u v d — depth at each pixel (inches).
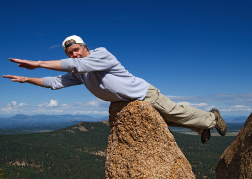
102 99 148.2
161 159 131.3
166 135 136.0
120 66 135.2
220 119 163.3
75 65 117.0
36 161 7140.8
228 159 130.4
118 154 136.5
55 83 153.4
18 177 5536.4
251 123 115.2
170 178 128.9
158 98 143.6
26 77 143.2
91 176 6136.8
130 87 135.1
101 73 132.0
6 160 6978.4
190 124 155.2
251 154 110.9
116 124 143.8
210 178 4576.8
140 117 133.8
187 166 138.4
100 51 126.2
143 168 127.5
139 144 132.6
